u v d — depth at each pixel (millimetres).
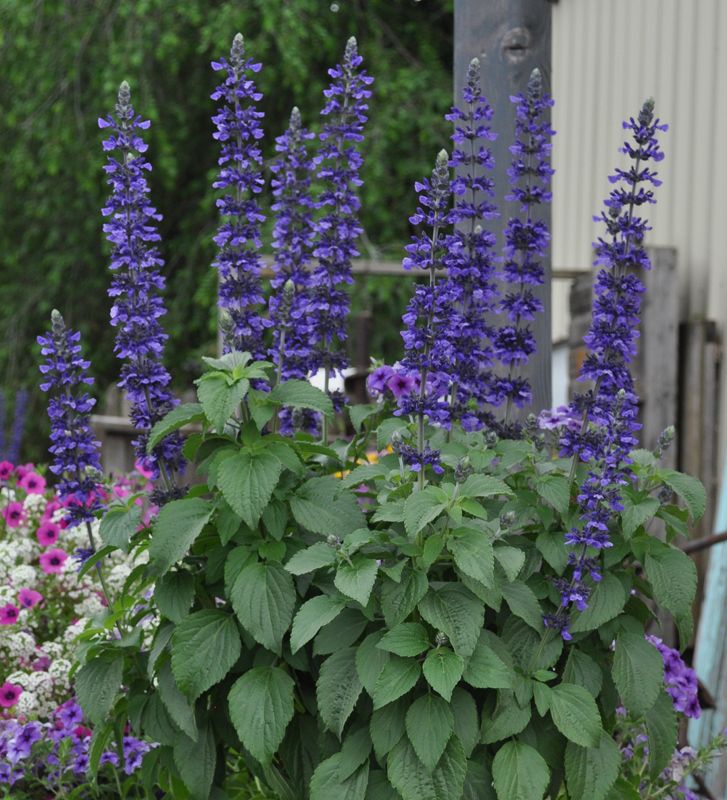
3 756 3600
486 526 2848
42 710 3895
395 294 12250
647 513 2842
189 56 13703
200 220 14125
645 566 2898
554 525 3020
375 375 3541
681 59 6477
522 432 3344
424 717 2631
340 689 2713
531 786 2672
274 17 12125
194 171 14609
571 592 2846
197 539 3018
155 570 2797
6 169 14672
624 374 3055
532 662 2859
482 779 2783
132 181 3037
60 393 3111
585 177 7707
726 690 4867
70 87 14031
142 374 3039
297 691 2996
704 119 6223
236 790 3414
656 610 4762
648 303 5957
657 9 6758
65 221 14586
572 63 7980
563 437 3029
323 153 3479
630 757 3568
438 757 2580
